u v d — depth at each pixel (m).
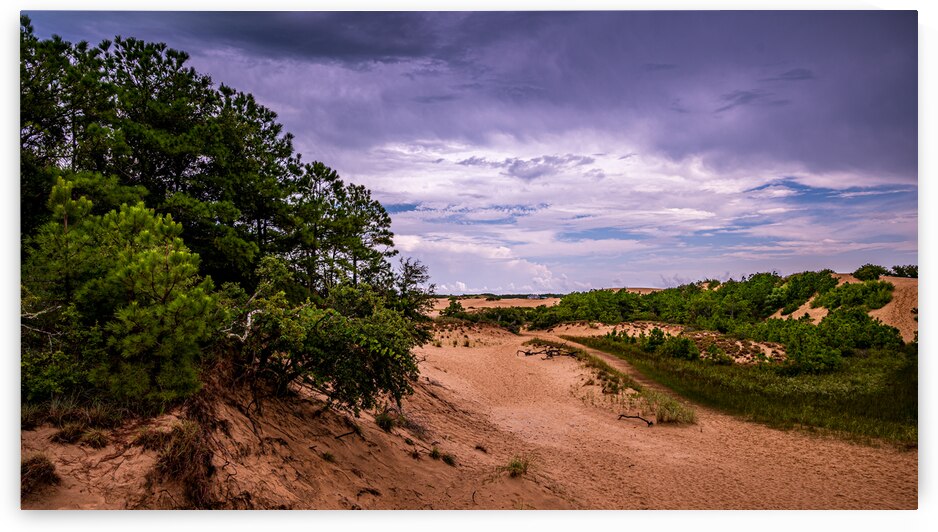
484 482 7.57
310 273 15.59
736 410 15.44
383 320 7.09
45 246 4.95
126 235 5.43
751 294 53.25
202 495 4.21
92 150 10.32
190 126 13.16
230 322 6.29
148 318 4.56
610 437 12.35
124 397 4.67
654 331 30.33
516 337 41.69
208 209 11.90
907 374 20.44
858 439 12.00
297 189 17.06
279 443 5.63
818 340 25.09
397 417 9.56
